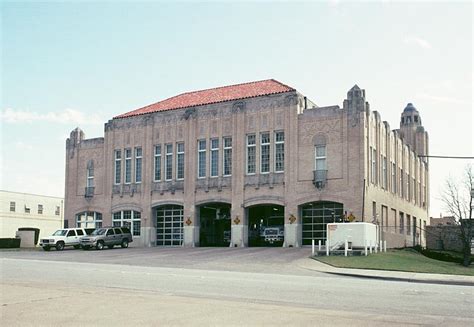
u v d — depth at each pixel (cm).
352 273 2566
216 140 5166
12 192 8062
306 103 4988
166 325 1091
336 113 4569
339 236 3631
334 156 4534
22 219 8200
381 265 2939
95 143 6003
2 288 1673
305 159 4662
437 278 2383
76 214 6038
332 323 1130
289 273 2600
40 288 1692
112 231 5012
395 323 1147
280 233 4784
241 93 5278
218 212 5325
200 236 5269
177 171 5359
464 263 4216
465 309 1410
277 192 4756
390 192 5281
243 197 4912
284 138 4788
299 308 1348
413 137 7306
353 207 4391
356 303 1492
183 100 5709
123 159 5728
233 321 1140
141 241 5488
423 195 7294
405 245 5850
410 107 7419
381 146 4997
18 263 3033
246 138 4994
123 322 1117
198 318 1170
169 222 5466
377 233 4275
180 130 5372
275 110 4859
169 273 2412
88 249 4906
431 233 6231
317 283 1978
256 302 1500
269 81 5472
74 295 1515
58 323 1101
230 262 3247
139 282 1989
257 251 4147
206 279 2102
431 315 1317
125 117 5762
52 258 3669
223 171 5075
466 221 5388
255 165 4900
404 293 1702
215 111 5178
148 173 5522
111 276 2216
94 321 1125
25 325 1079
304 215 4725
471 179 5781
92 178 5975
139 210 5538
